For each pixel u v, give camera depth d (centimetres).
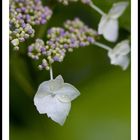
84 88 55
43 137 53
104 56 57
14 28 46
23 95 53
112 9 52
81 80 56
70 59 56
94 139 54
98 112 54
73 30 52
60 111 44
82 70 56
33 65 50
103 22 52
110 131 54
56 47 47
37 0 49
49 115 44
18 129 52
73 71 56
